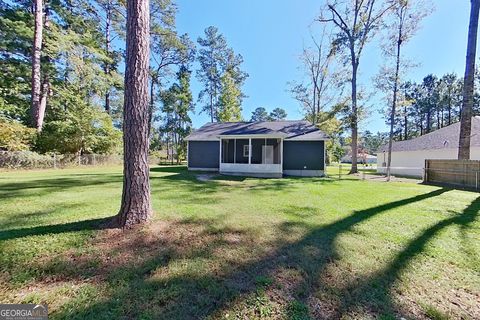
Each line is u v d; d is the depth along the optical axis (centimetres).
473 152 1312
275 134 1278
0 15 1463
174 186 836
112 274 237
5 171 1259
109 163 1878
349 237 352
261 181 1052
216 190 763
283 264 266
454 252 303
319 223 419
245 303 198
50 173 1202
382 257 286
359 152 4753
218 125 1852
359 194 725
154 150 3192
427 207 547
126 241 311
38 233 334
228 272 247
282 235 357
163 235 335
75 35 1591
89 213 444
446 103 3212
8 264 252
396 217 461
